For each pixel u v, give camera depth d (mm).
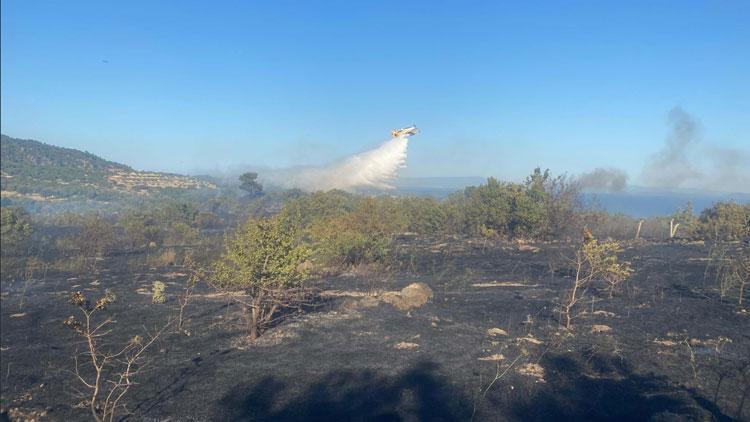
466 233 34531
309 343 12070
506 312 14695
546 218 31141
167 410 8953
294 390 9664
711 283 18219
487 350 11555
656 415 8555
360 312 14461
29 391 9750
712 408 8719
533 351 11539
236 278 12453
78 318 14469
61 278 20797
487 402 9109
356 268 21203
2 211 30688
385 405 9055
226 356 11359
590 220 32844
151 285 18984
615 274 16562
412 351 11516
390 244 26812
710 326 13133
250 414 8797
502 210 32156
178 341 12367
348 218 25516
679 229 35969
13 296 17656
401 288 17766
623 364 10750
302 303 15203
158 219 42375
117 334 13008
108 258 26391
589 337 12414
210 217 46875
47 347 12125
